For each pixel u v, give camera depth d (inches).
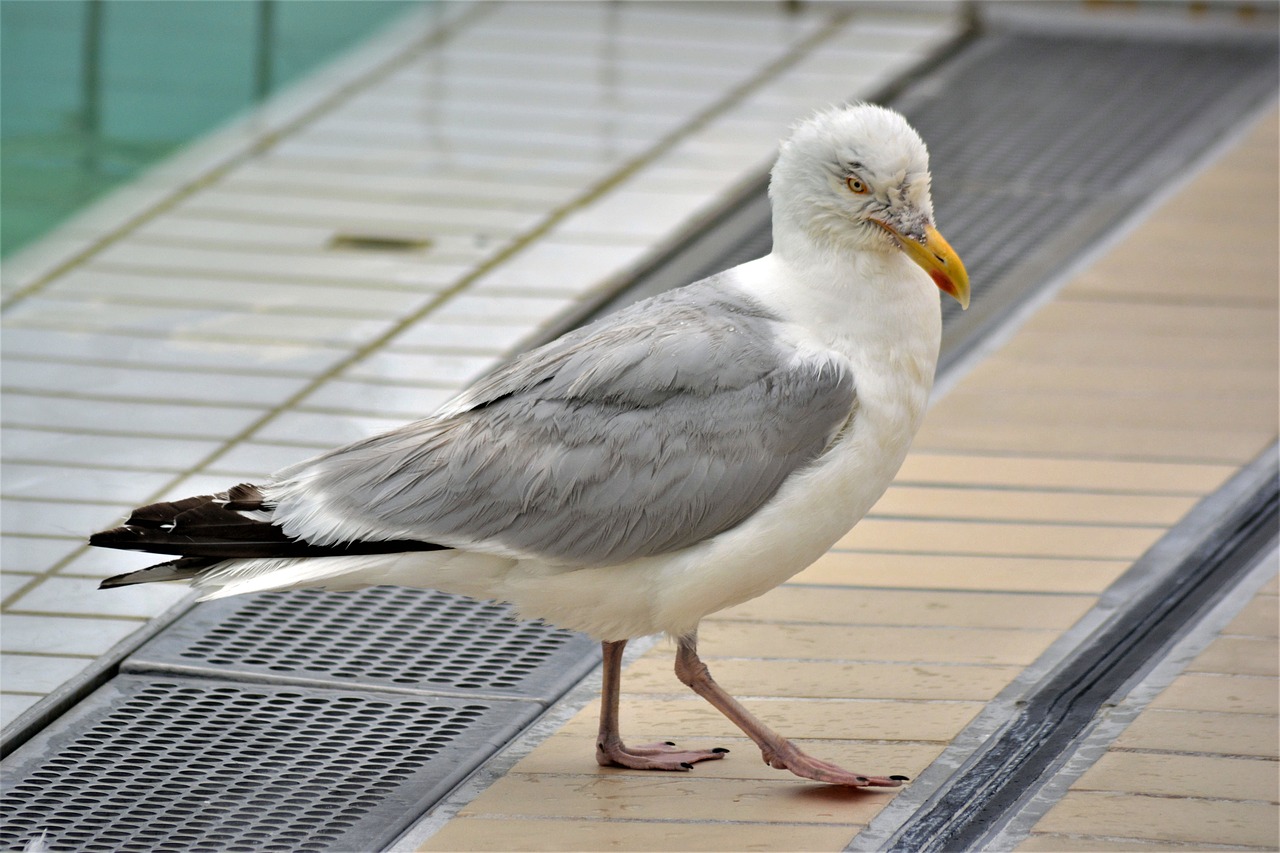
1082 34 503.5
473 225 393.4
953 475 285.9
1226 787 201.6
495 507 197.2
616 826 198.8
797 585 255.9
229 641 244.4
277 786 209.2
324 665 239.0
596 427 198.4
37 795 207.5
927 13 522.6
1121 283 354.6
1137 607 245.0
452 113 460.8
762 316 205.2
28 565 263.7
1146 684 225.3
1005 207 390.6
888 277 203.2
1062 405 307.6
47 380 324.2
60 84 495.8
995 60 485.7
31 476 290.0
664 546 197.9
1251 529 264.8
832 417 198.5
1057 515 272.8
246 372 327.3
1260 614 241.0
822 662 235.3
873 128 199.3
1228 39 493.4
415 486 197.8
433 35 519.8
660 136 441.4
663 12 533.0
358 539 197.0
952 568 258.8
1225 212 385.4
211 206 408.2
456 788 209.0
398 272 370.6
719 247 375.2
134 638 243.8
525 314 348.8
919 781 206.7
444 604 256.4
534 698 230.2
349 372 326.6
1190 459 288.0
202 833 199.5
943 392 314.0
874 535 269.3
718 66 488.7
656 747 215.2
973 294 351.9
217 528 195.3
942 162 415.2
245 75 501.0
